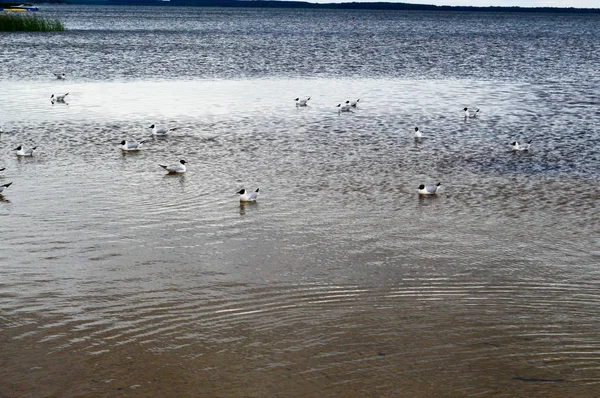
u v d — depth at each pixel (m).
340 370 12.79
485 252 18.95
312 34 134.00
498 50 99.25
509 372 12.77
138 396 11.95
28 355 13.21
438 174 27.42
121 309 15.14
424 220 21.70
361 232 20.50
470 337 14.03
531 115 41.25
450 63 76.50
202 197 23.86
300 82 56.22
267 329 14.32
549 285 16.72
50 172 26.91
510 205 23.41
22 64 65.25
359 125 37.56
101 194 24.02
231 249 18.92
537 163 29.31
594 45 115.62
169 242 19.38
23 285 16.31
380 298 15.87
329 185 25.61
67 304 15.34
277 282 16.69
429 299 15.84
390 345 13.70
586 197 24.38
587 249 19.28
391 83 56.91
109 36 110.88
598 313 15.21
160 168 27.81
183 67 65.75
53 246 18.88
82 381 12.38
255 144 32.38
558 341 13.90
